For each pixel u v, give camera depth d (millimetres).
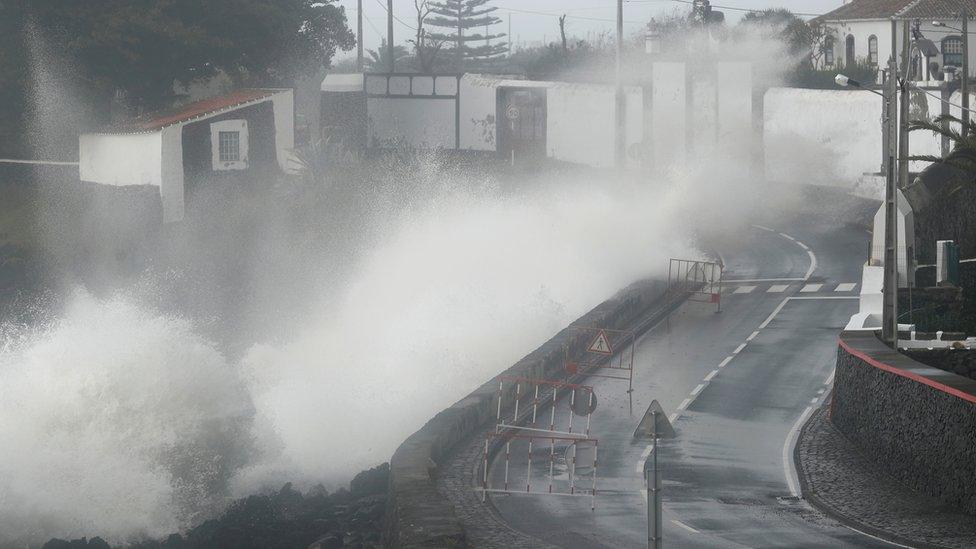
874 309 67062
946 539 38250
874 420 49156
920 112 101062
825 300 80812
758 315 77688
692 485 46250
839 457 49656
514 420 54281
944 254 67688
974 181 75500
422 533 34406
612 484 46250
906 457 45781
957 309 66250
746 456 50375
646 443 52281
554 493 44844
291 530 43719
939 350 54344
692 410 57562
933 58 128625
